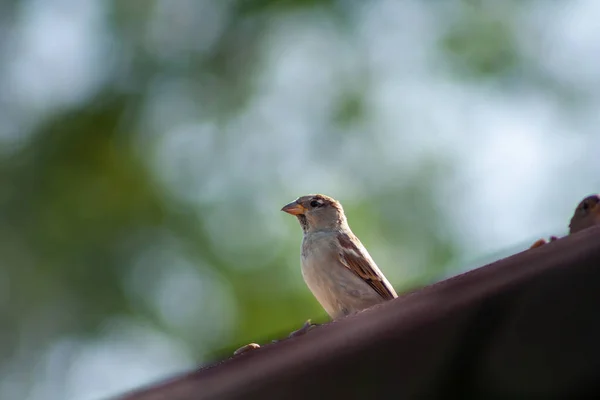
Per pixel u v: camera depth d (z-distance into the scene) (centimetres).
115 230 1512
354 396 430
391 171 1547
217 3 1709
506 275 467
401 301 525
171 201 1541
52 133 1620
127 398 549
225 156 1602
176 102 1647
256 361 516
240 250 1452
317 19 1705
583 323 400
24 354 1409
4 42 1716
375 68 1673
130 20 1681
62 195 1554
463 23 1678
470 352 415
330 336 498
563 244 498
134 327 1417
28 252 1473
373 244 1408
